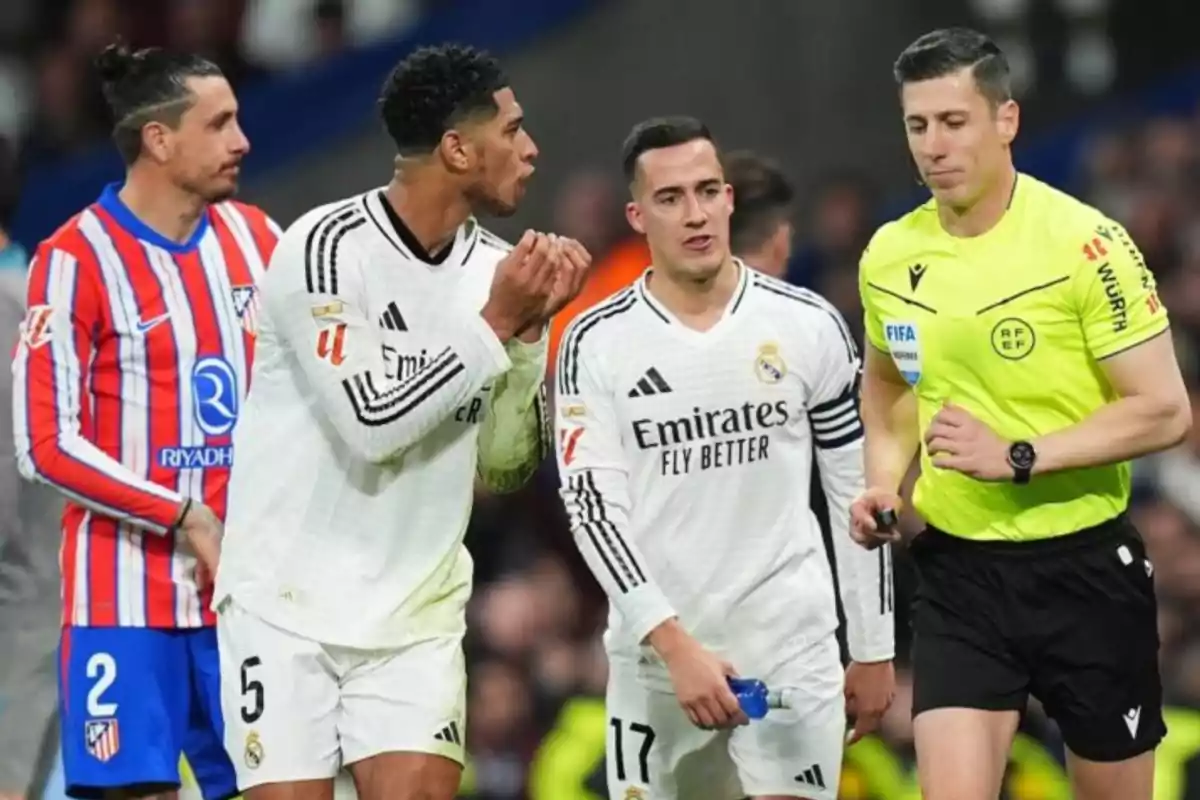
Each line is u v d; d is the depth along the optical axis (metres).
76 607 20.33
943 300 18.47
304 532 18.31
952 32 18.20
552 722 29.94
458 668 18.61
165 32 47.28
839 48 46.59
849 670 20.47
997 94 18.06
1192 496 34.41
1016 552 18.67
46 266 20.02
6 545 21.98
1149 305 18.05
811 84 46.59
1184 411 18.05
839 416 20.17
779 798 20.25
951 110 17.92
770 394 19.83
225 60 47.28
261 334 18.41
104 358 20.09
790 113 46.56
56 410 19.80
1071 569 18.61
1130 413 17.89
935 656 18.92
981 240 18.39
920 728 18.86
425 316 18.17
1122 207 43.62
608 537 19.53
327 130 46.91
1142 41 46.84
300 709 18.22
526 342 18.61
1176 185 43.84
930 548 19.14
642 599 19.31
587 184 42.69
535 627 31.36
